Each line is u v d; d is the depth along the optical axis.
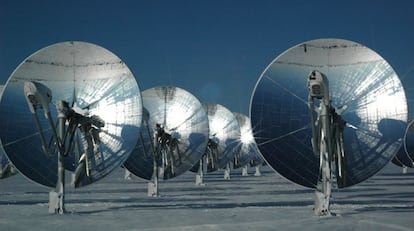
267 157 21.59
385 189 35.34
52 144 22.97
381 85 21.58
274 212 21.00
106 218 19.33
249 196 30.09
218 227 16.86
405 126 20.64
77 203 25.69
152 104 35.91
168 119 35.88
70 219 19.05
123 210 22.25
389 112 21.16
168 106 36.16
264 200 27.22
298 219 18.64
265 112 22.05
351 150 21.59
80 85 23.50
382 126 21.19
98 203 25.70
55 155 23.11
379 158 20.92
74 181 22.52
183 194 32.03
